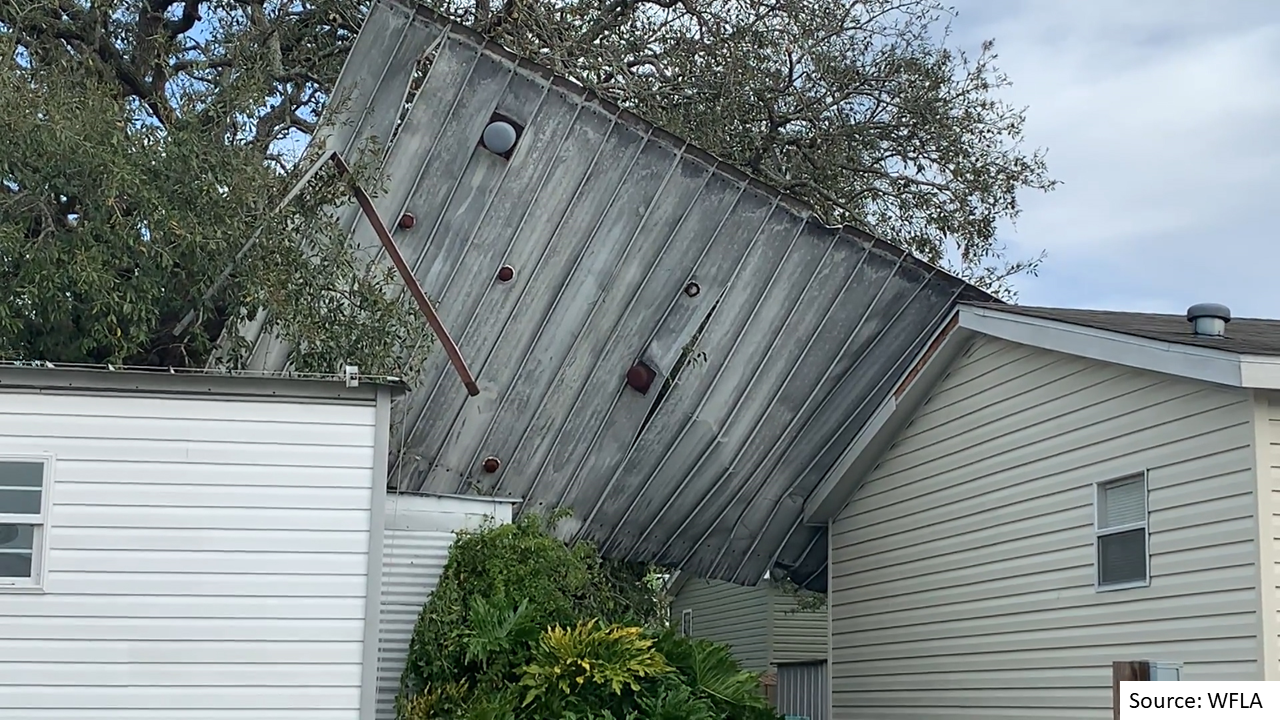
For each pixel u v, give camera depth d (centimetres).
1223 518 959
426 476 1420
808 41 1944
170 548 908
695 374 1423
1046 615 1170
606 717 1062
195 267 1227
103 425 913
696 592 3005
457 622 1160
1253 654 910
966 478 1323
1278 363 921
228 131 1374
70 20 1650
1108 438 1105
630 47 1927
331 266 1300
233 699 895
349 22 1753
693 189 1348
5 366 898
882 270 1382
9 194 1188
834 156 1975
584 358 1405
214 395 928
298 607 913
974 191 2016
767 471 1517
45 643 884
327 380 936
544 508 1466
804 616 2577
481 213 1348
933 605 1359
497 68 1309
